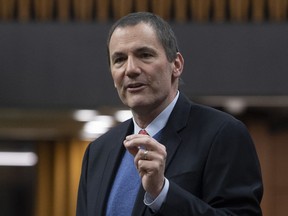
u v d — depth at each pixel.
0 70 20.33
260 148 24.16
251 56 20.20
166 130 6.08
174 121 6.11
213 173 5.83
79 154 26.92
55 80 20.34
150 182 5.42
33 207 28.08
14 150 27.45
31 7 21.12
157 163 5.38
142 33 5.86
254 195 5.80
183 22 20.31
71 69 20.31
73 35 20.33
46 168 27.05
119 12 21.02
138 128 6.25
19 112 21.69
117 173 6.22
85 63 20.31
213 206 5.77
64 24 20.38
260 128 24.11
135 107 5.97
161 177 5.45
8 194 28.48
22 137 26.89
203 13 20.89
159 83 5.90
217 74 20.14
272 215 24.59
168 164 5.90
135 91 5.89
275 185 24.72
